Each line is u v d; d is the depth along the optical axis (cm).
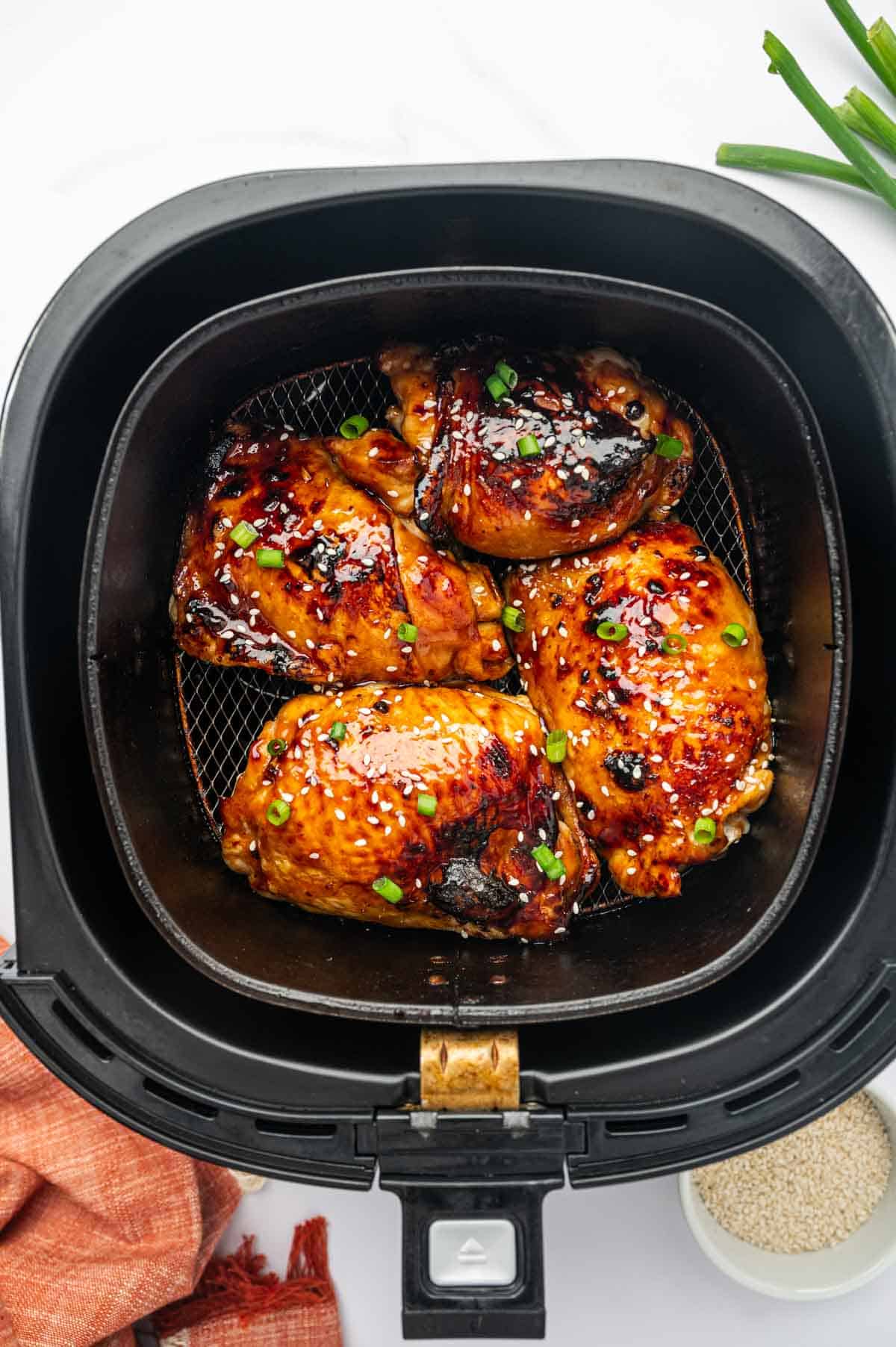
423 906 49
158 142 55
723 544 52
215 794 53
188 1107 46
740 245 46
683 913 50
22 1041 45
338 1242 58
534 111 55
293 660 49
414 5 55
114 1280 55
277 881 49
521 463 46
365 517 48
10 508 45
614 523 47
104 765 45
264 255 48
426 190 44
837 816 47
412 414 48
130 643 48
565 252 48
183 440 49
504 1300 45
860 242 54
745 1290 58
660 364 50
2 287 55
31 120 55
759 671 48
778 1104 45
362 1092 45
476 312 46
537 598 49
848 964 45
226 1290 58
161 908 46
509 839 48
